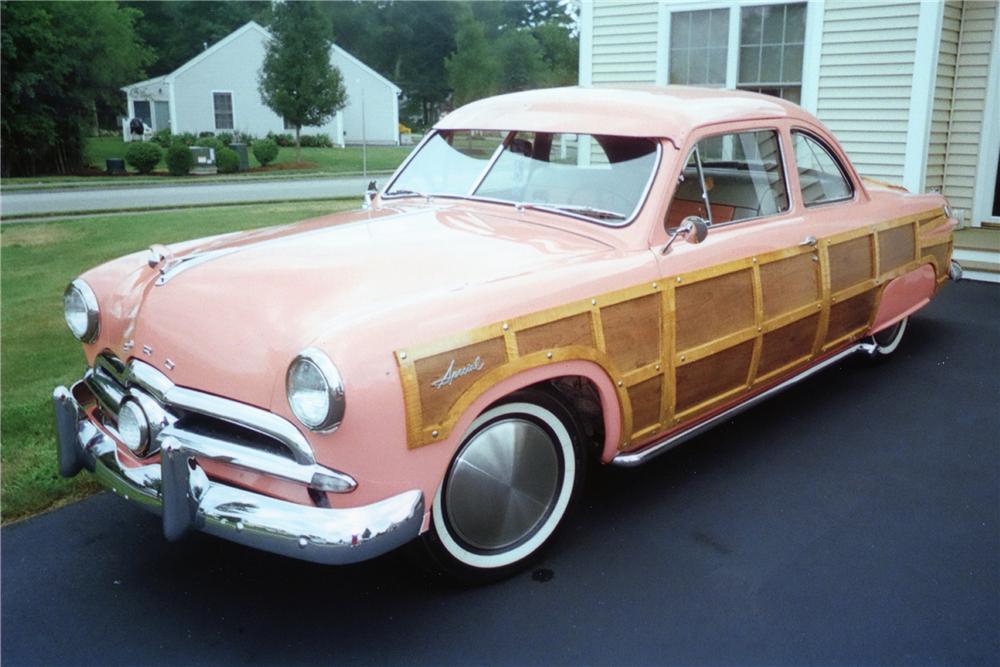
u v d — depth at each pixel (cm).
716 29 952
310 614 273
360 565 302
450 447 250
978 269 754
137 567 303
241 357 246
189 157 2517
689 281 322
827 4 863
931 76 812
